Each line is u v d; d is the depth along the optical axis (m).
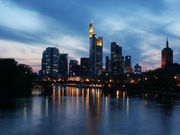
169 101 135.50
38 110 92.94
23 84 196.38
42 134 55.25
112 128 61.62
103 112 89.75
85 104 118.38
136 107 106.62
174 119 75.31
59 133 56.25
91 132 57.31
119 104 119.69
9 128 60.72
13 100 131.50
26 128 60.88
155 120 73.31
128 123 68.38
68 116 79.50
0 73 159.12
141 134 55.75
